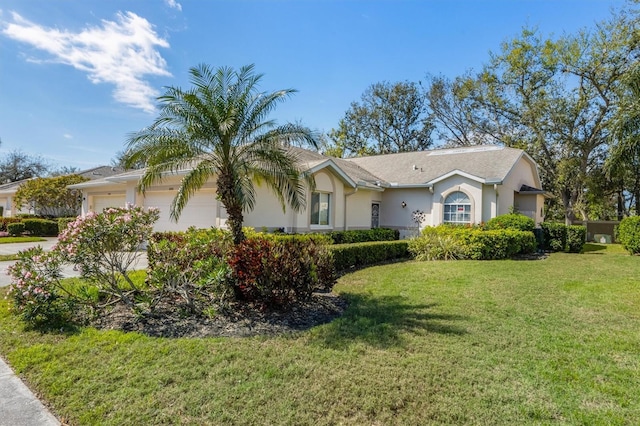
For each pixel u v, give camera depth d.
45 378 3.78
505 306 6.60
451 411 3.22
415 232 19.47
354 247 10.93
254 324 5.54
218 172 8.07
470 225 16.81
